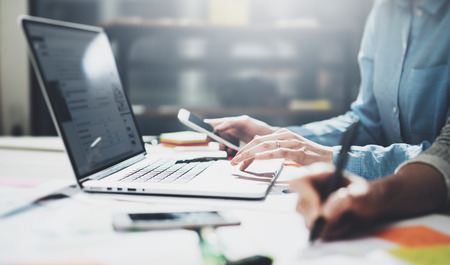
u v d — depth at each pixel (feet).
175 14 10.92
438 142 2.03
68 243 1.36
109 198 1.97
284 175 2.57
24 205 1.82
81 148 2.20
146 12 10.71
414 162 1.91
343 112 8.75
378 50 3.87
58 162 3.05
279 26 8.34
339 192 1.54
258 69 9.46
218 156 3.19
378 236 1.46
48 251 1.29
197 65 9.23
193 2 10.81
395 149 2.80
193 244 1.36
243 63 9.34
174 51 15.28
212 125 3.57
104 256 1.25
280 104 8.98
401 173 1.86
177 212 1.69
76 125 2.22
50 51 2.20
